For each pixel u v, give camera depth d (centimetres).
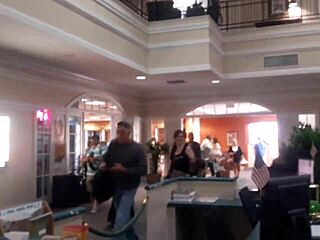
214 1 912
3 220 177
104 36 670
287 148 399
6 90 717
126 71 819
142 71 820
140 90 1180
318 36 864
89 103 998
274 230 219
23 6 479
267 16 1069
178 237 455
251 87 1125
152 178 1083
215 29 855
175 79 936
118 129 444
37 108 796
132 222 377
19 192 746
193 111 1277
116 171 429
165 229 438
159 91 1202
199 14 845
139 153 438
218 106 1296
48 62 740
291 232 220
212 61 828
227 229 426
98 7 648
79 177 834
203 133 1920
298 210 224
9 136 725
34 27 501
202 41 804
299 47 876
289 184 225
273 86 1108
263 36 905
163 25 835
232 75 927
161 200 431
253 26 1005
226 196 471
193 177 496
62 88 869
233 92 1167
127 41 753
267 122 1809
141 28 810
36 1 503
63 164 875
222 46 927
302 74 884
